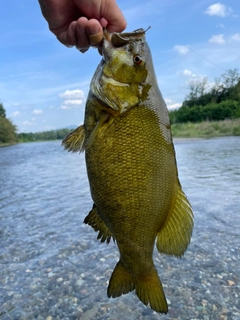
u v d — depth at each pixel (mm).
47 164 2855
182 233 352
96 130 324
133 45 335
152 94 335
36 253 820
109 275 692
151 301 372
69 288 655
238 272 671
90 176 343
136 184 331
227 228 886
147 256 361
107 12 383
